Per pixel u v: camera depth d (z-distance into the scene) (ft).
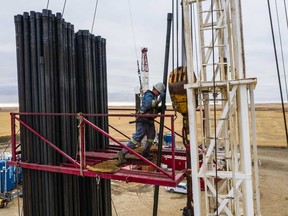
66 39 23.48
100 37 28.12
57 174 22.15
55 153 21.89
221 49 18.98
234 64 16.71
